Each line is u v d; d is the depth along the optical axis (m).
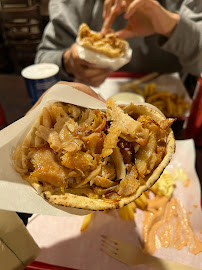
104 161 0.20
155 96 0.46
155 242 0.28
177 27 0.52
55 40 0.63
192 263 0.26
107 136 0.20
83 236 0.28
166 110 0.44
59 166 0.19
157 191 0.32
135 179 0.19
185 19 0.53
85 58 0.46
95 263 0.26
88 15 0.65
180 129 0.41
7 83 0.53
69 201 0.18
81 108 0.22
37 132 0.20
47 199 0.18
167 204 0.31
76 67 0.51
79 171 0.19
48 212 0.18
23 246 0.21
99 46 0.46
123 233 0.28
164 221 0.30
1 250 0.20
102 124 0.21
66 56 0.54
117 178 0.20
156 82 0.53
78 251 0.27
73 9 0.63
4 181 0.19
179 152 0.37
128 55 0.48
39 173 0.19
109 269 0.25
